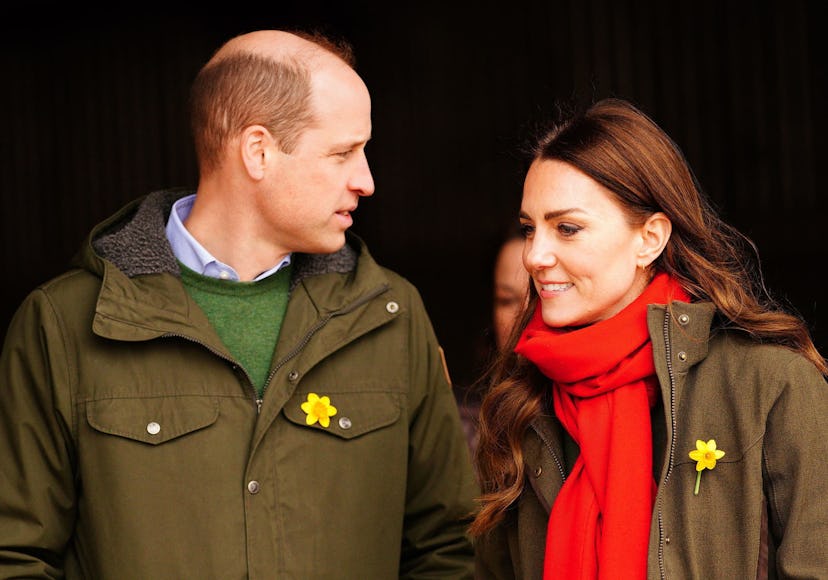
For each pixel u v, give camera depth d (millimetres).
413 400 5668
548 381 5055
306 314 5391
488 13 16656
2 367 5277
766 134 15008
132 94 17094
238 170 5320
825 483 4461
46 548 5156
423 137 16938
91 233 5410
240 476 5172
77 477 5215
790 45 14852
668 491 4559
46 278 17000
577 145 4758
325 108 5250
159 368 5199
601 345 4719
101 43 17094
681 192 4805
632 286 4910
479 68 16750
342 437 5359
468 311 16766
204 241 5461
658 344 4652
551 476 4898
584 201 4695
